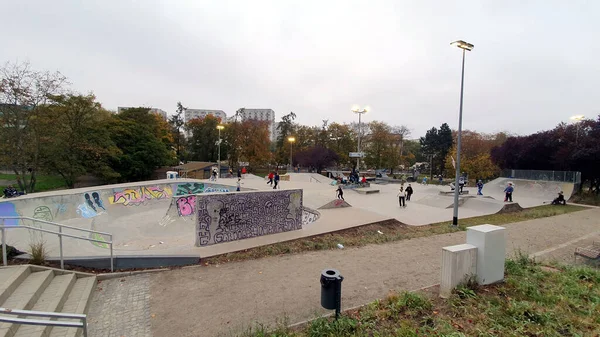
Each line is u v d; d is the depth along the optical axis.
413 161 85.50
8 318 3.00
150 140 36.94
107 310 5.18
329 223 11.81
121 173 33.47
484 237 5.41
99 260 6.69
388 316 4.54
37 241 8.02
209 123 59.16
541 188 26.78
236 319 4.86
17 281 5.12
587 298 5.08
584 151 24.36
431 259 8.16
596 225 13.91
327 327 4.14
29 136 21.62
